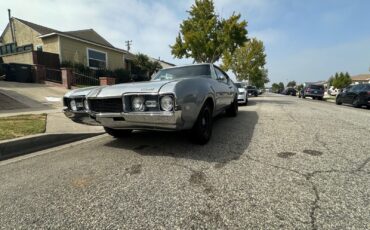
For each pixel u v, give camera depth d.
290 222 1.87
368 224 1.83
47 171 3.12
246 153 3.56
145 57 27.70
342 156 3.37
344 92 15.31
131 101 3.15
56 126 5.46
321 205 2.10
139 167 3.11
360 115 8.11
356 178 2.63
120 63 24.00
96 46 21.03
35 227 1.91
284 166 3.01
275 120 6.66
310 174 2.75
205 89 3.86
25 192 2.53
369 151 3.60
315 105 12.88
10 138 4.21
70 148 4.22
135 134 5.05
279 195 2.28
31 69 14.84
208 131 4.14
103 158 3.54
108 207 2.16
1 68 14.66
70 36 18.52
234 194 2.33
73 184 2.68
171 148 3.90
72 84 14.30
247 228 1.81
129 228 1.85
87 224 1.92
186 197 2.29
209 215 1.99
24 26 20.42
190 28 18.69
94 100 3.49
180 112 3.04
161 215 2.01
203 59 18.86
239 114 8.21
